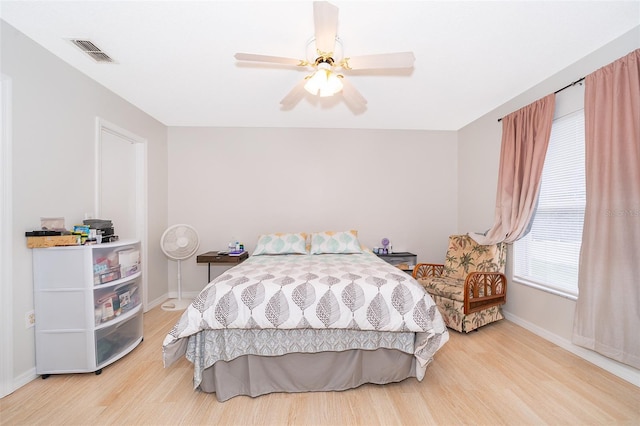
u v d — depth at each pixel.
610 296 2.03
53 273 2.06
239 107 3.44
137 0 1.72
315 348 1.91
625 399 1.82
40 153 2.14
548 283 2.75
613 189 2.02
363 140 4.25
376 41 2.12
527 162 2.83
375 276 2.13
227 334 1.88
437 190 4.31
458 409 1.74
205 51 2.27
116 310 2.28
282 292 1.92
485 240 3.25
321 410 1.73
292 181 4.19
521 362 2.28
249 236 4.15
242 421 1.64
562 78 2.56
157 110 3.50
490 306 2.97
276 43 2.16
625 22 1.93
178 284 3.76
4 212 1.88
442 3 1.74
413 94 3.08
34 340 2.05
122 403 1.79
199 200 4.11
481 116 3.74
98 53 2.28
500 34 2.05
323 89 2.06
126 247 2.45
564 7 1.78
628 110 1.95
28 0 1.71
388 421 1.64
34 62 2.10
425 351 1.91
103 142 2.96
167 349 1.78
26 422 1.63
